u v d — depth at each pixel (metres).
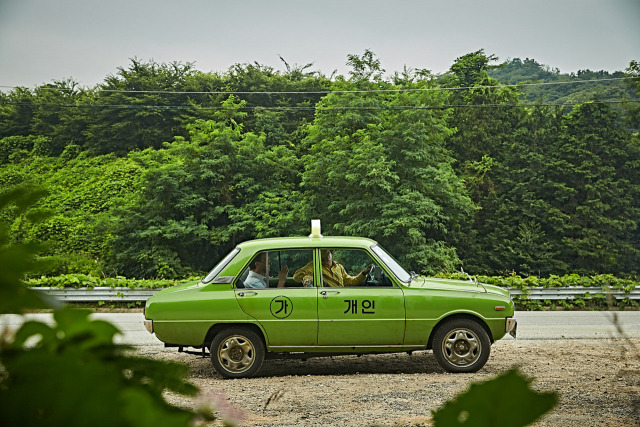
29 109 58.28
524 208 43.66
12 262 0.53
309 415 6.05
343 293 8.20
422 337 8.21
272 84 53.88
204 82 54.12
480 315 8.24
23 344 0.53
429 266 33.28
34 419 0.46
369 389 7.27
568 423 5.47
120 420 0.47
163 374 0.58
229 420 0.60
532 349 9.98
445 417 0.45
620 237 45.53
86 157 52.16
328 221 36.19
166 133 53.03
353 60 39.91
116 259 36.50
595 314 15.12
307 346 8.17
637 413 5.84
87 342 0.55
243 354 8.16
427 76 43.47
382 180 33.25
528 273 42.09
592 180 45.19
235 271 8.29
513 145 45.47
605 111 45.91
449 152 40.28
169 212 38.22
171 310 8.18
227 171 39.88
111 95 53.34
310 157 37.75
